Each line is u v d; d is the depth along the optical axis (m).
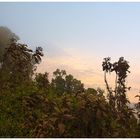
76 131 9.97
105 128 10.40
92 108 10.21
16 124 14.07
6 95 16.73
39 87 18.41
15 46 18.95
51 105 13.68
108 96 13.60
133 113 11.95
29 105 14.90
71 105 10.60
